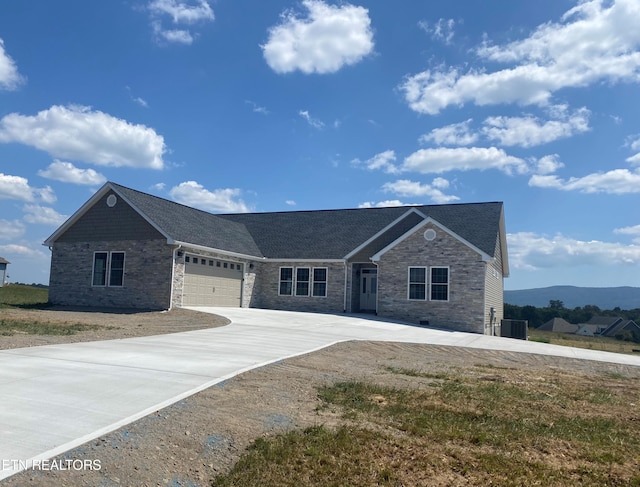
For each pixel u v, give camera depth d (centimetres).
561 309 7481
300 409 731
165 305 2309
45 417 616
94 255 2514
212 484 503
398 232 2720
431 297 2462
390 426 692
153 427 605
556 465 593
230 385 825
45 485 453
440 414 764
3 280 4538
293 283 2873
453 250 2439
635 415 860
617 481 553
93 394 724
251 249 2916
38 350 1051
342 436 625
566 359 1587
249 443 593
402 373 1109
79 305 2514
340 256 2764
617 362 1570
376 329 2031
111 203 2506
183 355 1081
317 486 507
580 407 895
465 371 1209
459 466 569
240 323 1925
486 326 2420
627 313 7369
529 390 1012
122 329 1576
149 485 482
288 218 3322
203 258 2522
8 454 504
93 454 521
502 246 3005
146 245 2391
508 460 593
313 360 1154
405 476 536
